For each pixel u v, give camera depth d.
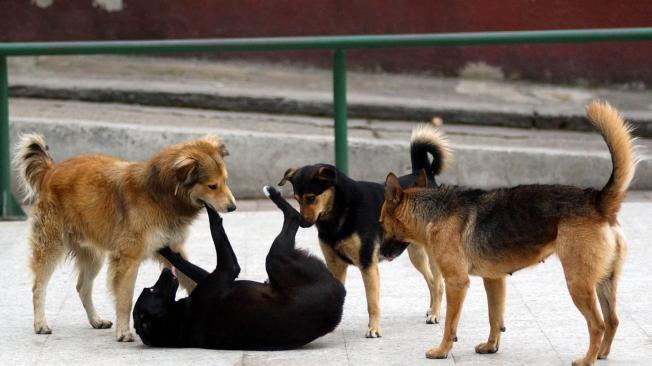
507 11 20.78
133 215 10.17
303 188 10.16
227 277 9.76
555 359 9.19
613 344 9.58
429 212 9.40
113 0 20.77
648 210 15.91
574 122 19.56
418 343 9.83
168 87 19.56
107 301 11.61
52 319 10.92
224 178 10.28
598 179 17.70
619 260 8.77
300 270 9.73
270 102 19.45
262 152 17.64
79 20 20.81
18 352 9.66
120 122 18.06
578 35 14.77
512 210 9.04
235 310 9.59
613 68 21.16
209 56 21.47
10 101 19.27
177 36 20.86
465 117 19.50
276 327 9.52
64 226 10.54
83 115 18.48
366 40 15.22
